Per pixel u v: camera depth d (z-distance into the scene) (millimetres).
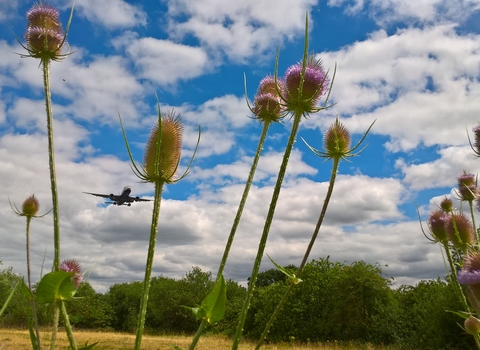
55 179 3342
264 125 4570
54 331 2779
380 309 30453
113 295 59062
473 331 3643
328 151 4039
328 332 32844
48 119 3525
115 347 24547
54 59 3895
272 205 3270
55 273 2717
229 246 3701
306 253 3439
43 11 4062
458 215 4270
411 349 26188
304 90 3609
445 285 23219
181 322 53594
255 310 39312
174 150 3570
